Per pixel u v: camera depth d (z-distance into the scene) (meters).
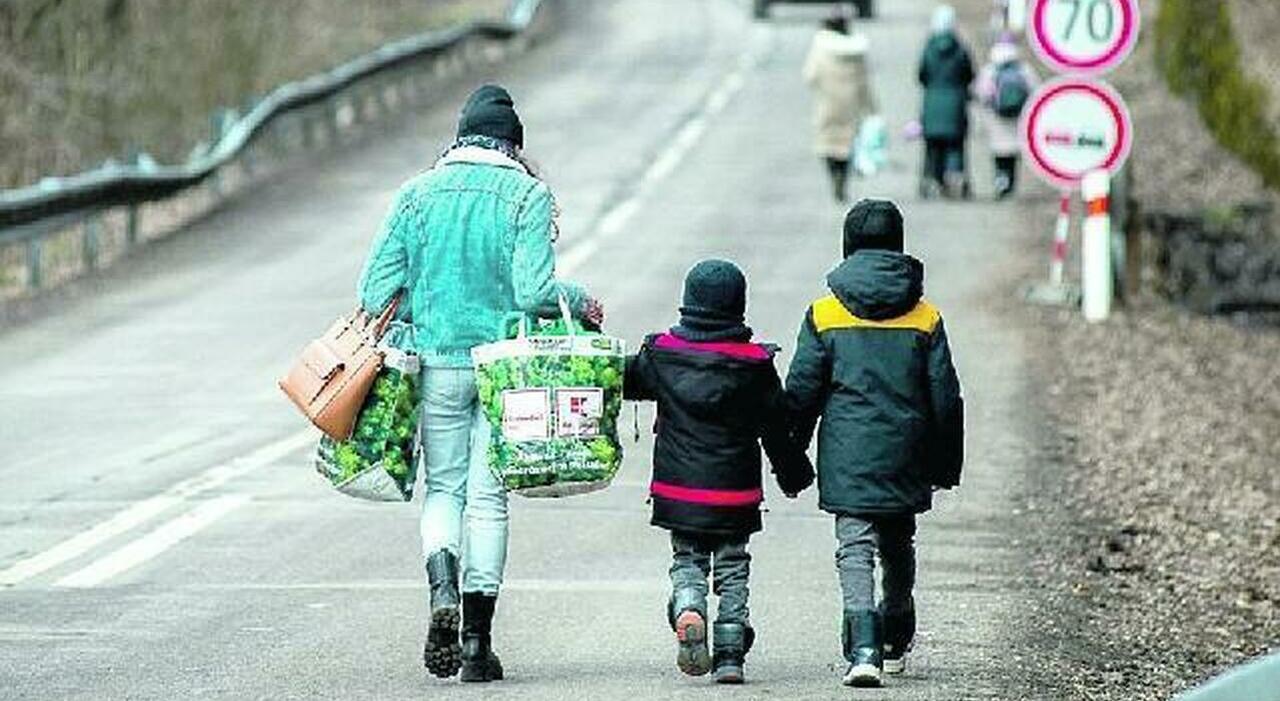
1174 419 44.44
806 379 22.59
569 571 29.14
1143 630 27.27
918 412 22.59
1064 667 24.44
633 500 34.72
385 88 114.56
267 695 21.98
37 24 85.25
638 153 91.12
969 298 58.41
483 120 23.14
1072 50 51.50
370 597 27.22
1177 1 97.75
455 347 22.73
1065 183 52.69
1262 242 60.09
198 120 99.12
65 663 23.58
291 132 100.31
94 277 64.56
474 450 22.89
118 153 92.00
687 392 22.23
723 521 22.38
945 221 73.12
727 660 22.58
